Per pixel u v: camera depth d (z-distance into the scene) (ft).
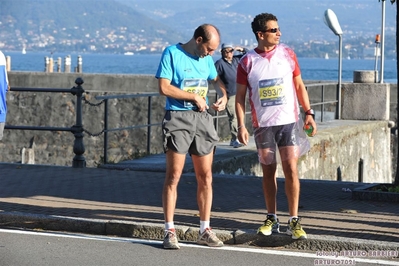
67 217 39.19
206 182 35.27
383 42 91.09
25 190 48.62
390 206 45.01
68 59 177.99
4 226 39.78
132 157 67.51
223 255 33.78
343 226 38.65
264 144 35.37
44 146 104.78
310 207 44.16
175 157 34.50
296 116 35.32
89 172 57.11
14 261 32.40
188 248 35.01
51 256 33.32
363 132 84.43
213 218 40.27
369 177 86.28
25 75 113.50
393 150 93.97
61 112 104.68
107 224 38.01
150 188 50.08
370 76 91.61
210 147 35.01
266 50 35.45
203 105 34.37
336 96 92.53
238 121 35.86
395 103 93.56
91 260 32.71
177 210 42.52
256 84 35.27
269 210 35.86
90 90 108.37
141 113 98.94
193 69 34.50
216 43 34.35
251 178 54.70
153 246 35.42
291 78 35.35
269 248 35.27
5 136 106.22
